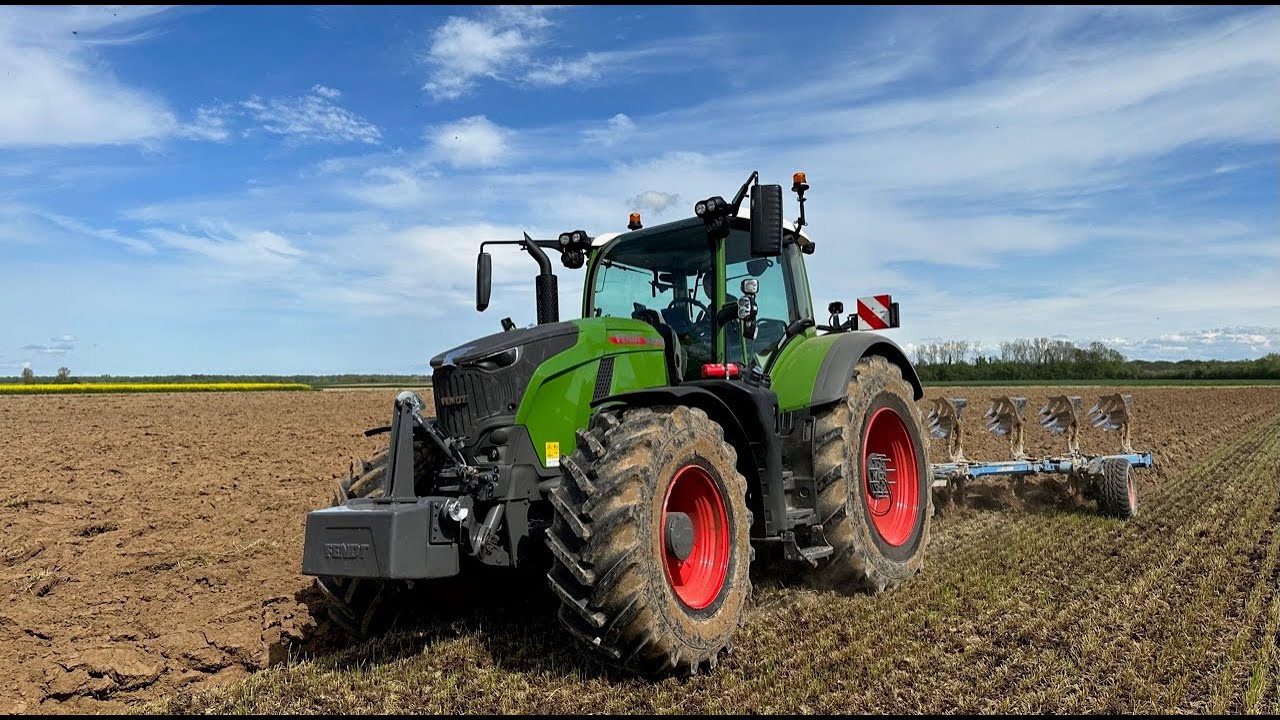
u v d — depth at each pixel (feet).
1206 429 62.28
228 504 28.73
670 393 14.46
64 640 15.31
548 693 12.96
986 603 17.15
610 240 20.04
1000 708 12.07
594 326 15.89
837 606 17.24
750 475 16.65
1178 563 20.35
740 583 14.88
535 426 14.58
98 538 22.98
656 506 13.26
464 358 14.32
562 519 13.08
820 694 12.67
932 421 30.45
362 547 12.55
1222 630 15.31
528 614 16.89
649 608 12.72
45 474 35.60
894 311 23.84
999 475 29.35
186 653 14.88
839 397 18.10
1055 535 23.72
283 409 84.84
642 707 12.43
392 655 14.90
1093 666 13.60
